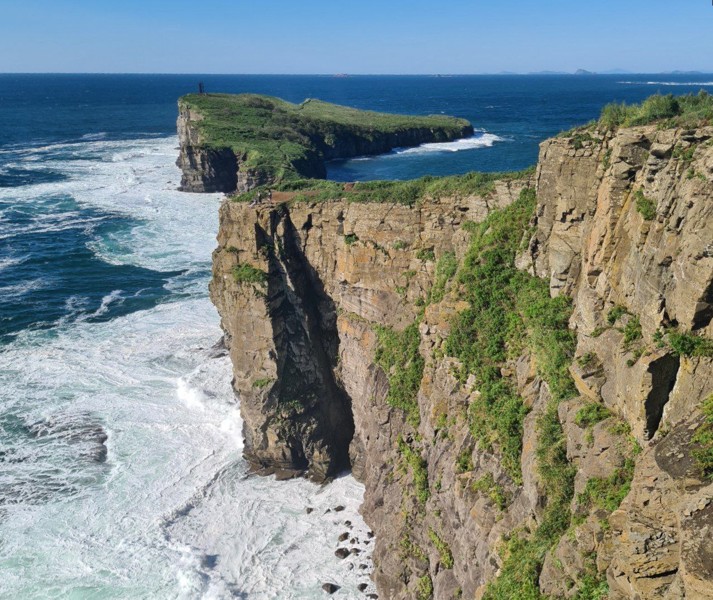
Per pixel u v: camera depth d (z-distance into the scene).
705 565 13.01
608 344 20.52
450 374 30.12
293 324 41.22
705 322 16.59
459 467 27.28
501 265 30.81
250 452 41.53
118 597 31.92
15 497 38.09
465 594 25.73
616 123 23.88
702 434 14.84
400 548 31.52
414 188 38.91
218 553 34.81
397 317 38.31
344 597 32.38
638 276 19.38
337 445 42.44
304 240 41.31
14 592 32.06
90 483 39.41
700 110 19.38
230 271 40.88
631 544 15.07
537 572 20.05
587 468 19.33
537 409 24.00
